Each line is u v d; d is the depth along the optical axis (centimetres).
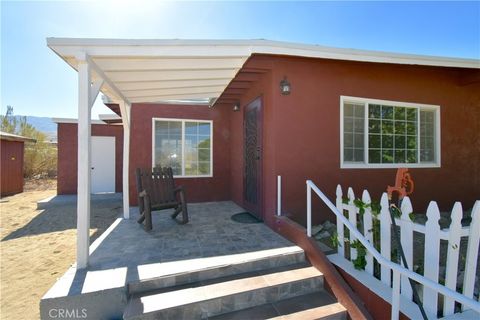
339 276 256
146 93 455
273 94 394
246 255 289
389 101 474
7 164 983
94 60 296
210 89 466
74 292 212
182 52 299
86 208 261
